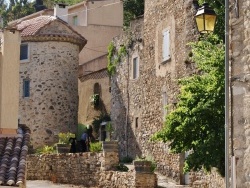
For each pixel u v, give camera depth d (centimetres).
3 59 1348
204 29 1236
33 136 3559
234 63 879
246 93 855
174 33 2595
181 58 2495
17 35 1371
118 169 2450
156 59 2812
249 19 859
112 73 3494
